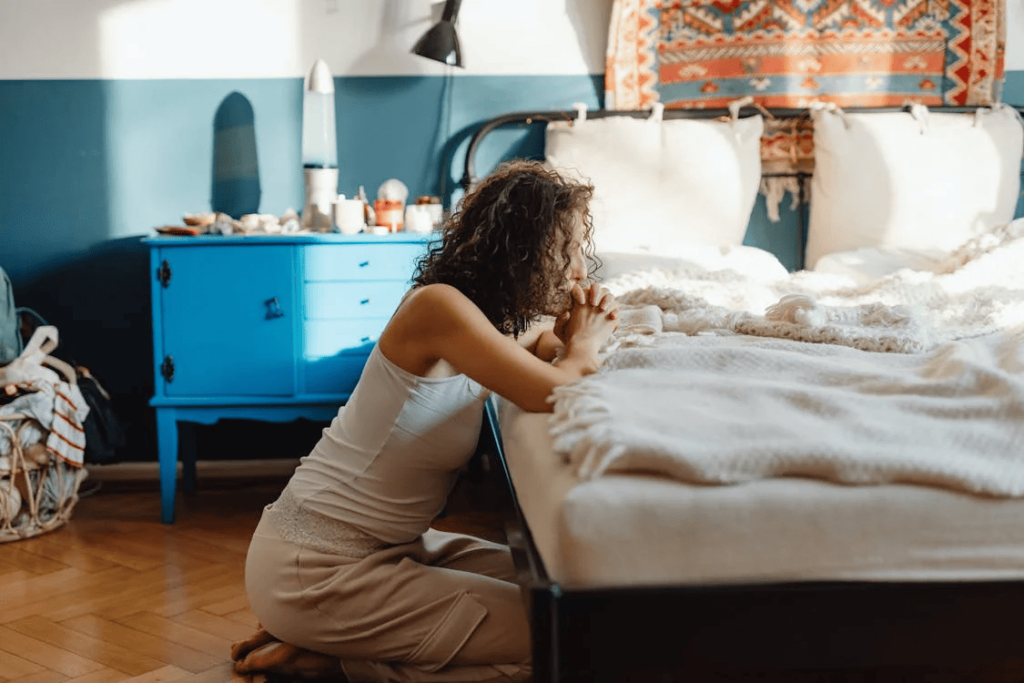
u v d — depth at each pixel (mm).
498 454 1845
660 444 1283
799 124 3570
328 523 1779
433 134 3562
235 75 3480
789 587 1240
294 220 3309
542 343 1998
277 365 3119
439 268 1722
